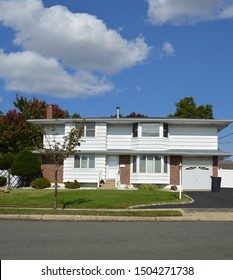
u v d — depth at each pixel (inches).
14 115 1844.2
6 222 617.6
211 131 1392.7
